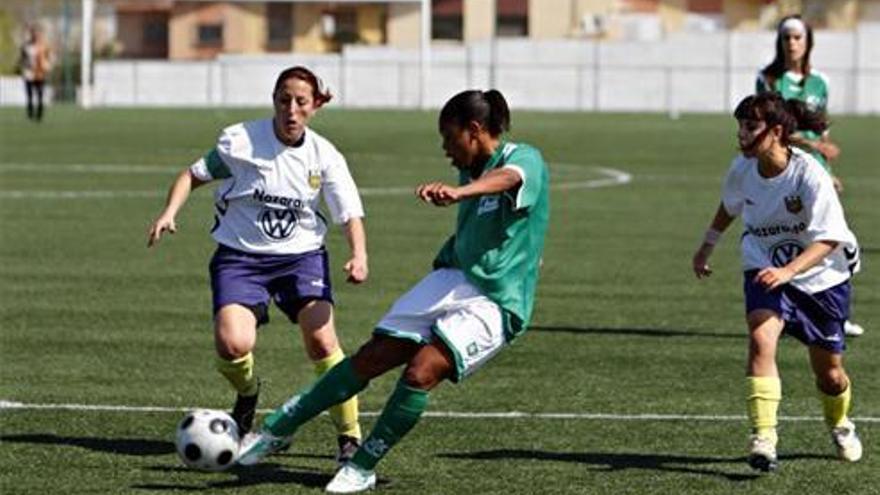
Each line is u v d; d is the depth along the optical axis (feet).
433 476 63.41
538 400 78.48
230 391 80.43
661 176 227.61
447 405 76.95
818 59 466.29
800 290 63.82
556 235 153.69
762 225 64.03
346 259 134.31
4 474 63.16
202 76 485.15
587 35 534.37
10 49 527.40
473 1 563.48
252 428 70.69
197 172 65.00
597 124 376.48
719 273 128.26
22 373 84.38
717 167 244.83
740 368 87.61
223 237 65.16
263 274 64.90
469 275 59.41
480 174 59.82
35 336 95.81
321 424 72.02
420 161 249.34
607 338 97.09
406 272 126.31
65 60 494.18
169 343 94.02
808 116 69.10
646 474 64.18
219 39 550.77
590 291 117.50
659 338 97.40
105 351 91.20
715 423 73.67
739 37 473.26
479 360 59.16
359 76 479.00
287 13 544.21
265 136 64.64
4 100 486.79
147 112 415.44
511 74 482.28
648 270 129.49
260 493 60.64
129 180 209.26
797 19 97.76
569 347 93.81
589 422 73.67
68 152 257.75
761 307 63.26
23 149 263.29
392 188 204.33
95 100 486.38
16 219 161.38
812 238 62.59
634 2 574.56
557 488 61.82
